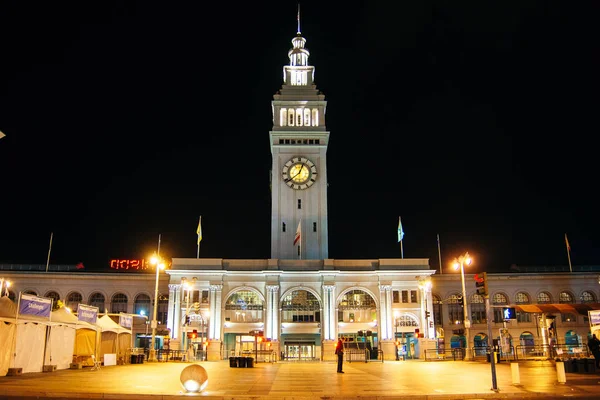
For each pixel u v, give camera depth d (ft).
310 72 309.83
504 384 94.17
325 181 287.48
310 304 260.01
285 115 298.97
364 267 265.54
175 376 110.93
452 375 119.85
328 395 76.69
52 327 129.80
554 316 192.03
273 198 284.41
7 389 81.35
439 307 296.92
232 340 256.73
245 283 259.39
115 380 99.86
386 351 249.75
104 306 288.92
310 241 278.26
